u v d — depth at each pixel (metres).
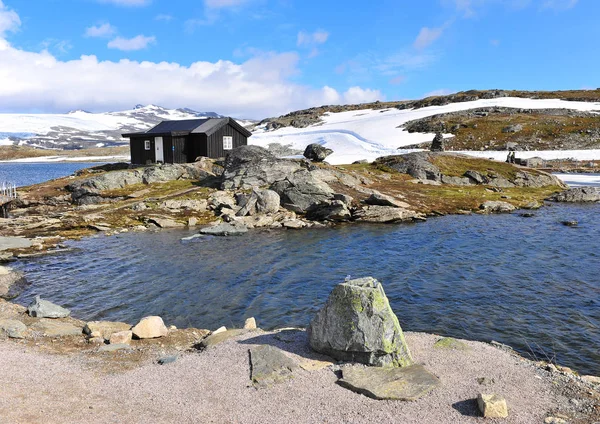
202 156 63.38
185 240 33.78
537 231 37.03
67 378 11.02
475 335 16.73
